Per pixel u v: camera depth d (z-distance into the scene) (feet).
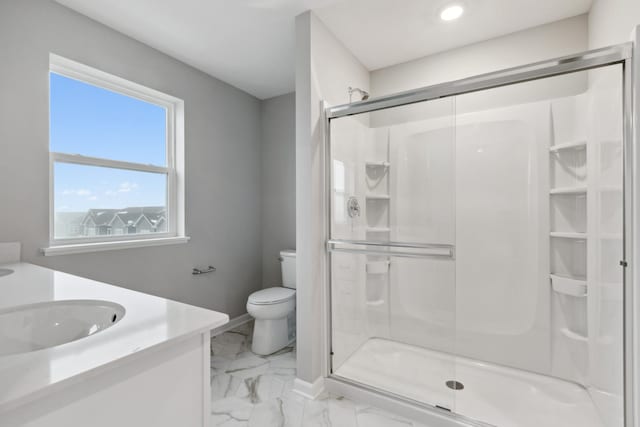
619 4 4.69
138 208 7.39
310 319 5.94
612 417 4.48
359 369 6.24
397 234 5.99
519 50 6.84
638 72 3.80
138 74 7.02
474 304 6.93
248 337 8.75
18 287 3.66
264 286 10.57
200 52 7.61
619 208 4.21
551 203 6.18
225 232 9.30
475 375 6.28
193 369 2.51
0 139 5.03
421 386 5.70
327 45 6.61
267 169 10.57
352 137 6.17
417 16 6.28
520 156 6.49
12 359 1.89
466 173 7.02
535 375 6.22
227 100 9.39
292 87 9.73
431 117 5.70
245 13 6.13
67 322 3.15
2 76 5.05
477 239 6.91
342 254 6.34
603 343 4.78
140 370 2.13
